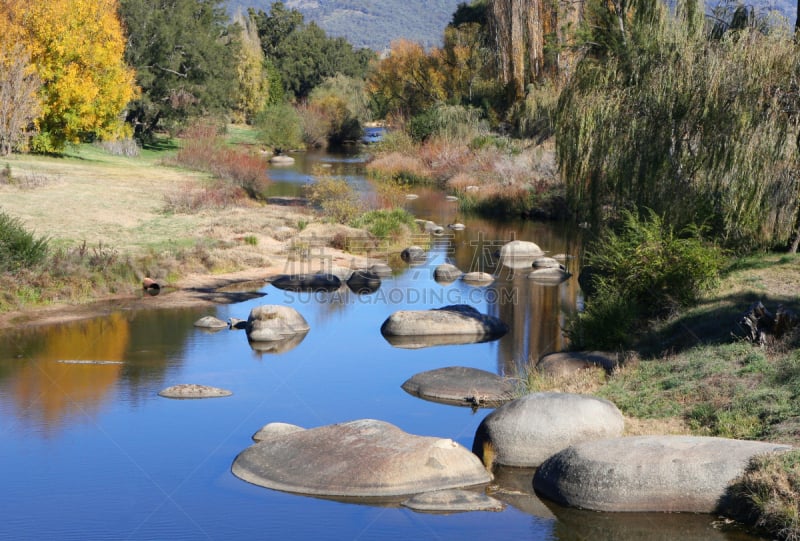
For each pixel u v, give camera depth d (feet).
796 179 57.52
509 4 175.94
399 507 30.58
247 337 57.93
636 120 63.10
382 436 34.17
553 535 28.27
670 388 39.01
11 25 122.93
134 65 183.62
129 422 40.45
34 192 100.12
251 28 331.16
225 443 37.58
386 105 251.19
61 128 133.90
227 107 224.53
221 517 29.99
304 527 29.01
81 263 70.49
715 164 58.18
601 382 42.52
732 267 58.34
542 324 61.98
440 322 58.23
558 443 33.91
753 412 34.65
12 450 36.81
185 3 197.98
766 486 28.09
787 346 40.24
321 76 401.29
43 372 48.93
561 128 68.95
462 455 33.24
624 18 73.00
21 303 63.72
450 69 229.45
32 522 29.91
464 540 28.02
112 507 30.94
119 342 55.93
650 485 29.43
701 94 59.41
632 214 61.46
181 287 73.00
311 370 49.90
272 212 104.63
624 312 50.47
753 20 63.41
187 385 45.60
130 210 96.37
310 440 34.73
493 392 43.70
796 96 57.06
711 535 27.76
